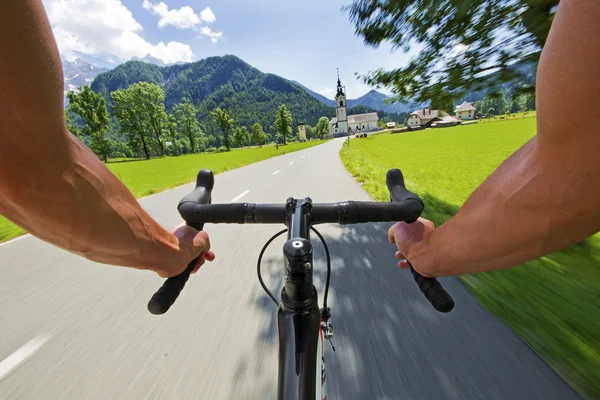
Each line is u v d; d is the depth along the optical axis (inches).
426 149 968.3
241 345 86.4
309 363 28.9
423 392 68.4
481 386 68.9
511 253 23.2
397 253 39.0
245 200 293.3
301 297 30.8
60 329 96.8
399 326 91.2
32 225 21.1
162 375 76.4
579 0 14.9
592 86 14.9
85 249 23.8
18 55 15.1
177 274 34.8
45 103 16.7
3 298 118.6
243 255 152.3
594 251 135.0
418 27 134.8
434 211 231.0
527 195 19.9
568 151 17.1
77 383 74.8
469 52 128.6
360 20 154.2
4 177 18.1
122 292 121.0
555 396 65.2
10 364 81.8
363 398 67.7
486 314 94.6
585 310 93.8
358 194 293.3
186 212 39.9
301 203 39.8
